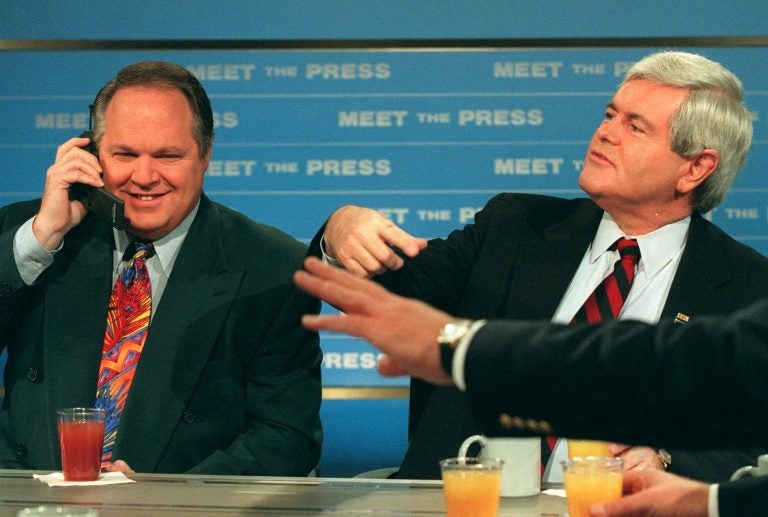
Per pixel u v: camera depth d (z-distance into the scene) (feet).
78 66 12.53
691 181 8.56
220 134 12.57
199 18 12.51
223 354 8.73
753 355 4.06
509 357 4.26
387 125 12.56
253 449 8.43
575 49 12.44
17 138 12.57
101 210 8.48
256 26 12.52
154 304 8.85
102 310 8.70
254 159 12.59
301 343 8.96
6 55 12.51
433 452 8.15
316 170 12.60
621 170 8.43
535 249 8.77
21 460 8.49
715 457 7.43
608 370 4.18
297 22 12.52
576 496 5.46
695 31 12.36
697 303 8.22
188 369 8.52
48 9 12.48
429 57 12.51
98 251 8.89
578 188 12.52
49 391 8.48
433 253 8.92
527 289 8.59
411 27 12.49
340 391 12.48
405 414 12.51
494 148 12.53
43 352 8.65
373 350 12.52
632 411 4.18
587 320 8.36
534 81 12.48
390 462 12.50
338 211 8.12
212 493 6.30
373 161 12.57
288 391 8.82
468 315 8.68
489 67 12.49
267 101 12.55
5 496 6.21
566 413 4.26
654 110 8.43
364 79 12.53
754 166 12.35
